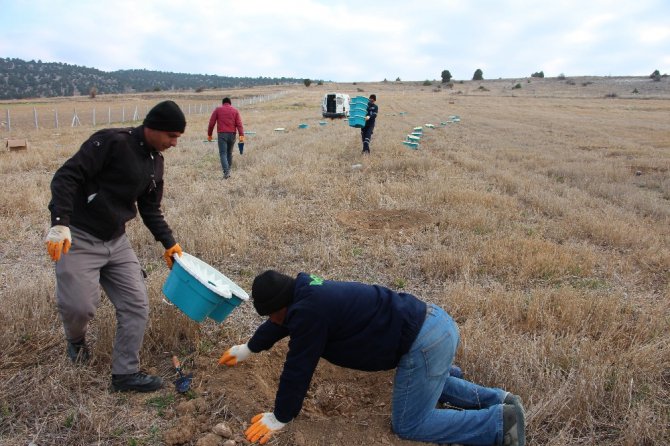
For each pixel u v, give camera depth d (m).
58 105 60.47
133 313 3.53
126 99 79.94
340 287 2.92
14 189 9.04
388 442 3.20
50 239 3.01
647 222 8.44
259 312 2.94
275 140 18.17
